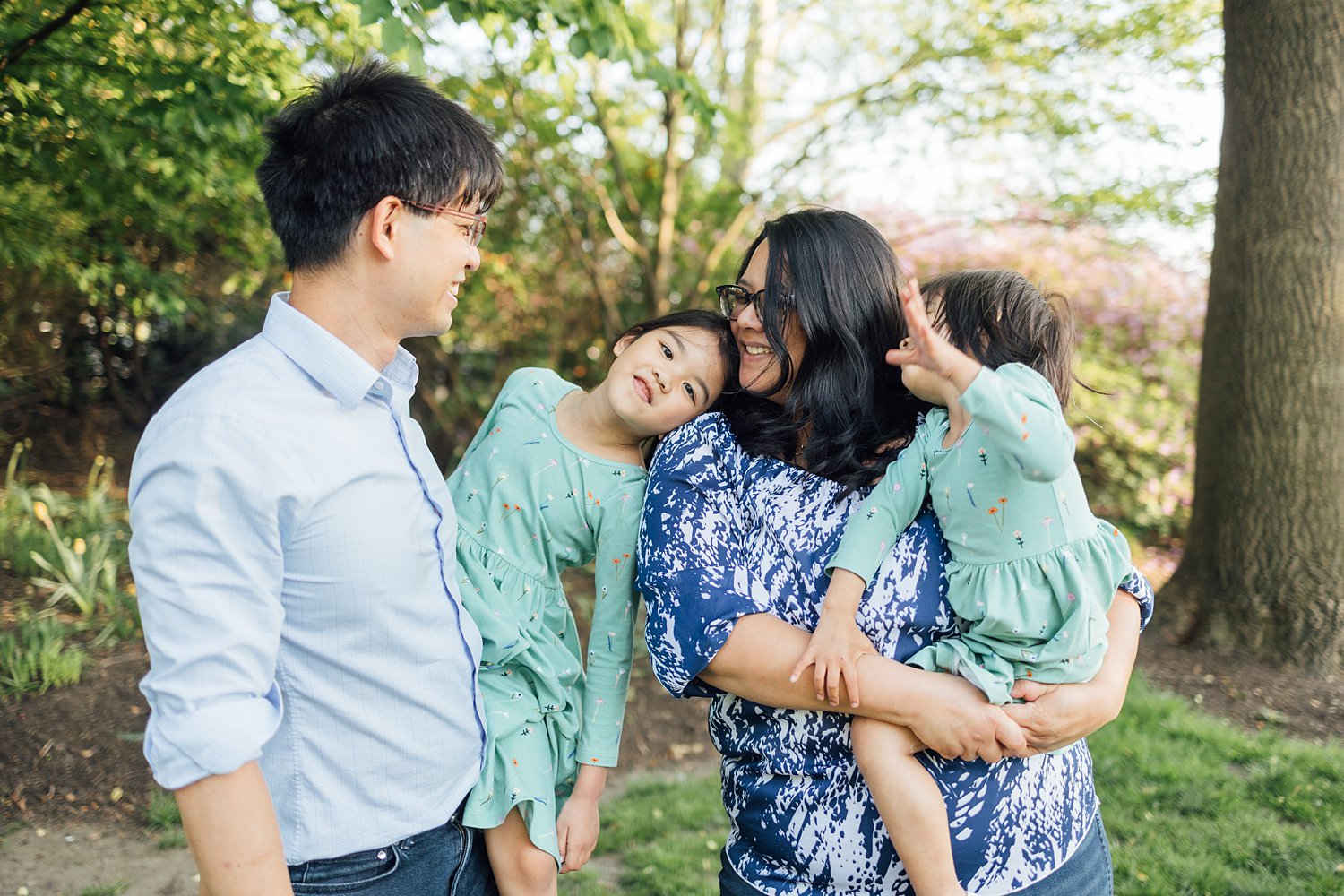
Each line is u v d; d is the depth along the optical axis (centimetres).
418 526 138
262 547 119
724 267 749
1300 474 479
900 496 156
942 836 144
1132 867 321
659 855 341
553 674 183
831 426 163
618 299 772
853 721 150
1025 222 747
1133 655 163
